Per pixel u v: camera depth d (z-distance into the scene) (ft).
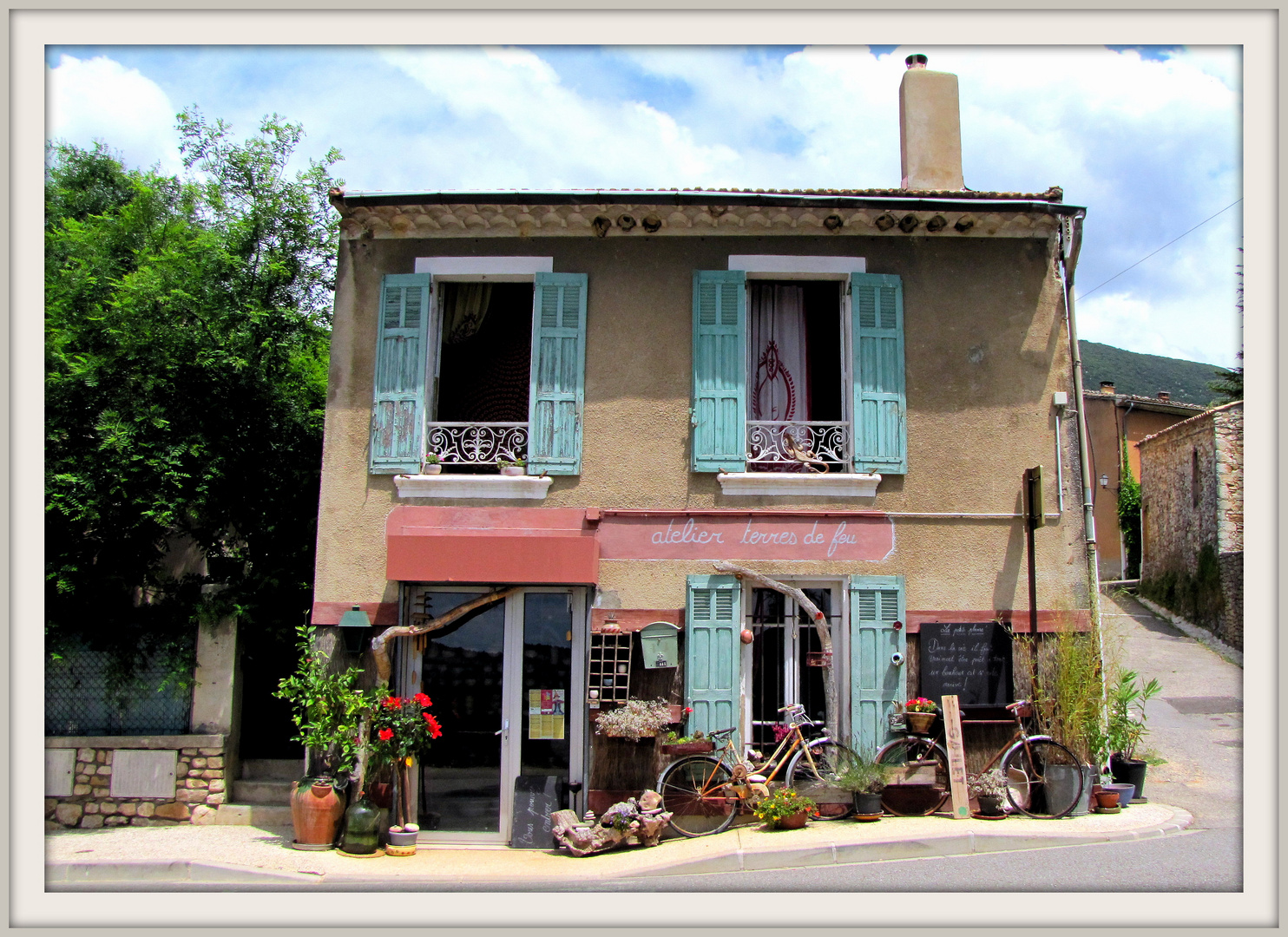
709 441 28.60
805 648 28.63
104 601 30.17
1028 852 24.13
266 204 35.14
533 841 26.43
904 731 27.61
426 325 29.37
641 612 27.94
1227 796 29.43
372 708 26.25
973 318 29.53
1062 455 28.96
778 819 25.88
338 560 28.43
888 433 28.73
